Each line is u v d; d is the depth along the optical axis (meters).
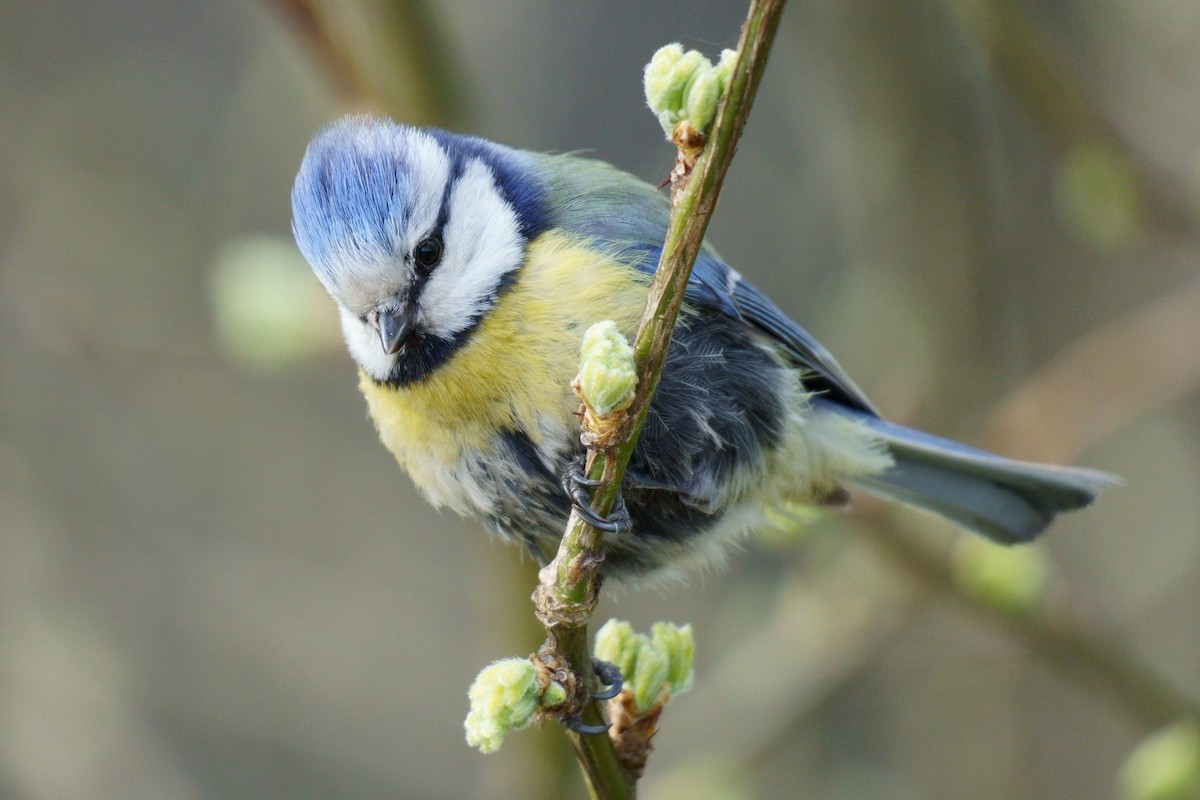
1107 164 8.54
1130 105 9.43
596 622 12.88
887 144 9.84
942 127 9.78
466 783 12.84
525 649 8.22
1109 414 8.87
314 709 13.07
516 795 8.16
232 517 13.82
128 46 14.43
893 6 9.59
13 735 12.23
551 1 13.34
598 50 13.41
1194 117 9.29
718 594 12.77
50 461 13.22
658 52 4.32
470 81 8.13
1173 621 11.48
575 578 4.80
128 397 13.44
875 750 11.56
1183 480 11.81
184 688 12.89
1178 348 8.83
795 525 7.89
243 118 13.09
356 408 14.19
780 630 9.96
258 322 8.02
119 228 13.27
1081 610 8.18
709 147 4.30
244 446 13.95
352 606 13.64
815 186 13.15
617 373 4.51
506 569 8.23
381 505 14.12
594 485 4.72
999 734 10.53
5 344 13.05
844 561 9.12
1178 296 11.15
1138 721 8.04
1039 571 8.11
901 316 10.05
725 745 9.53
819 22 9.91
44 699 12.38
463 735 13.08
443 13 8.17
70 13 14.45
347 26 7.92
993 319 10.01
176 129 13.91
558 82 13.34
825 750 11.54
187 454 13.71
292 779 12.73
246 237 12.92
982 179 9.95
